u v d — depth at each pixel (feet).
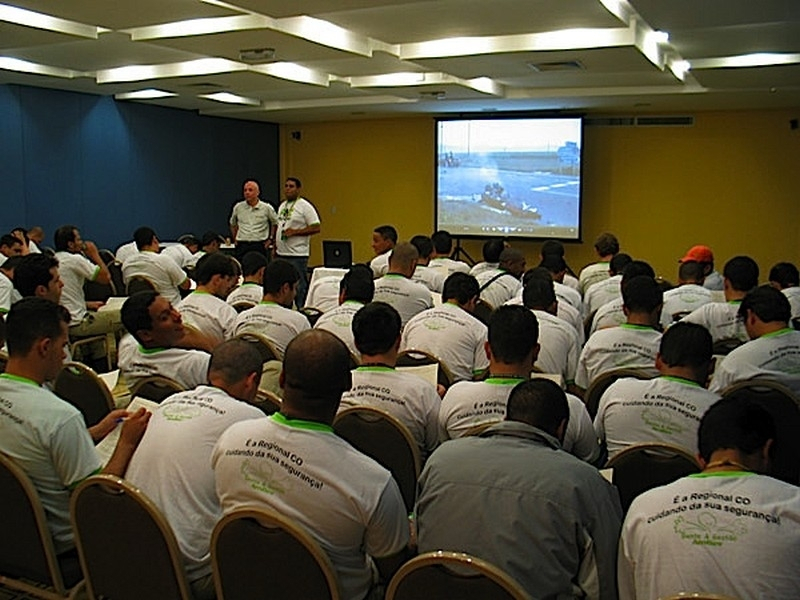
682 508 5.46
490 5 17.06
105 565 6.80
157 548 6.41
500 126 37.99
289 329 13.50
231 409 7.34
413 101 33.99
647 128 36.40
